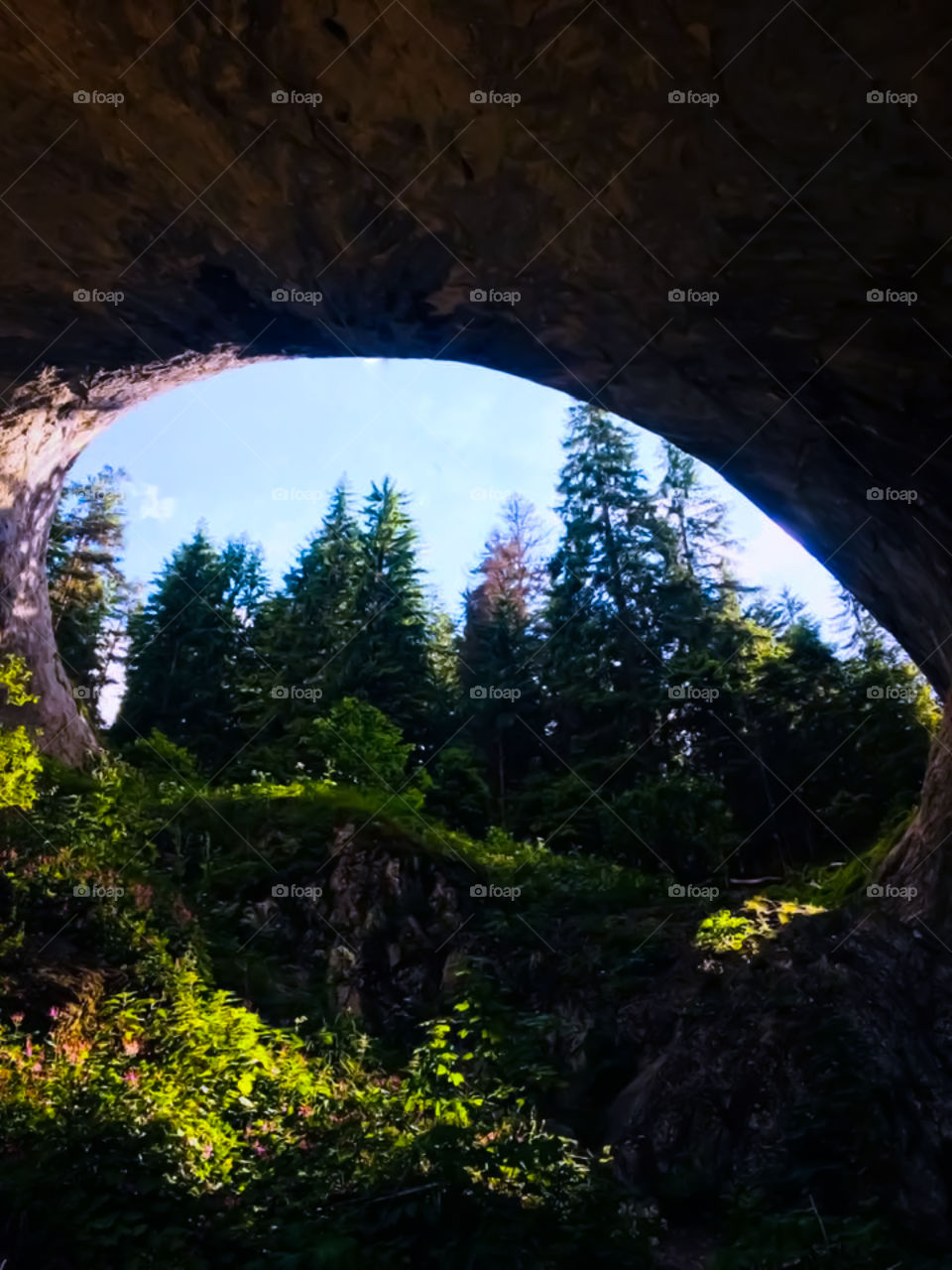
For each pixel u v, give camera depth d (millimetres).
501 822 20734
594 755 22594
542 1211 3672
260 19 5527
